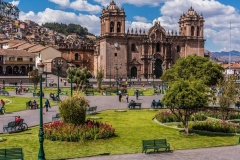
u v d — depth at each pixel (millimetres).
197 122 42812
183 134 36625
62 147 30391
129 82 118625
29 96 75688
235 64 179500
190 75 60375
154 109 57500
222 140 34375
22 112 51781
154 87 100125
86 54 150750
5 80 112562
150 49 136375
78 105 35344
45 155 27703
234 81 46969
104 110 55875
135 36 135000
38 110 54031
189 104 35125
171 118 44719
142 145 29500
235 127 38500
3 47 167250
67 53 148250
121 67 132000
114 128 38250
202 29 142000
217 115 48500
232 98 45125
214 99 51531
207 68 61031
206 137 35719
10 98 71000
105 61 130500
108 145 31438
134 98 75000
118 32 131750
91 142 32406
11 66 133125
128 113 52844
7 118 46062
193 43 141125
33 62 137750
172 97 36125
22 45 159500
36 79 83188
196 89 37219
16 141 32250
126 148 30391
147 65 136000
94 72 148625
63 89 93062
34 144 31172
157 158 26781
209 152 29000
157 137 35312
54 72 131875
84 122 36156
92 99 72000
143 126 41562
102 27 135625
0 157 24219
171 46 138875
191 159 26484
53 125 34688
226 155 27828
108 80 123500
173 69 63938
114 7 131750
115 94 83875
